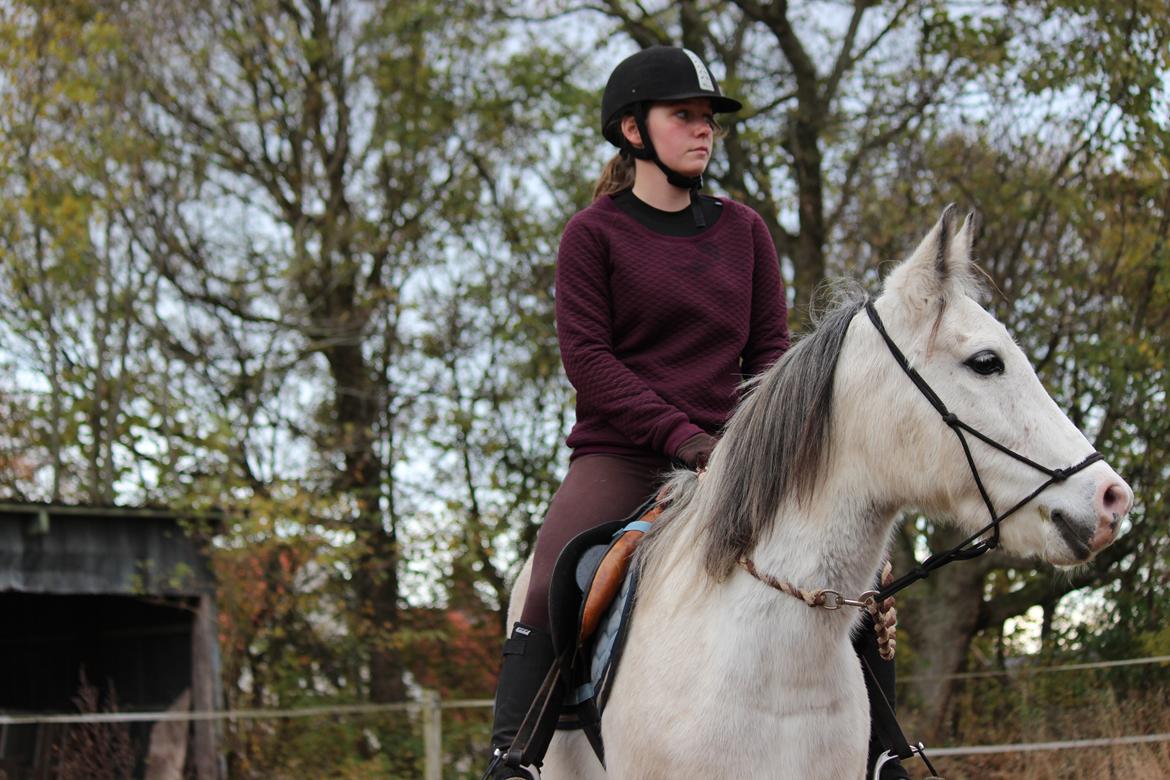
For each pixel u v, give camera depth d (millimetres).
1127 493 2184
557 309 3061
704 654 2467
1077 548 2205
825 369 2471
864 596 2410
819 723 2402
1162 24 8875
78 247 11703
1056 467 2225
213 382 12648
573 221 3096
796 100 11531
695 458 2756
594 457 3047
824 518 2438
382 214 13578
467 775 10891
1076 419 9164
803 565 2430
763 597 2438
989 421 2287
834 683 2434
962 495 2324
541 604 2928
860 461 2418
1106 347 8711
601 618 2801
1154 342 9000
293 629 12172
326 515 11188
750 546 2504
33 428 12852
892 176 10719
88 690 10062
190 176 12633
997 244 9781
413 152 13398
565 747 2928
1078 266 9383
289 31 13172
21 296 12461
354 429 12648
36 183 12000
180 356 12492
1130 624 8578
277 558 11148
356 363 13633
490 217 13250
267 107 13336
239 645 11172
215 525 10586
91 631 12312
